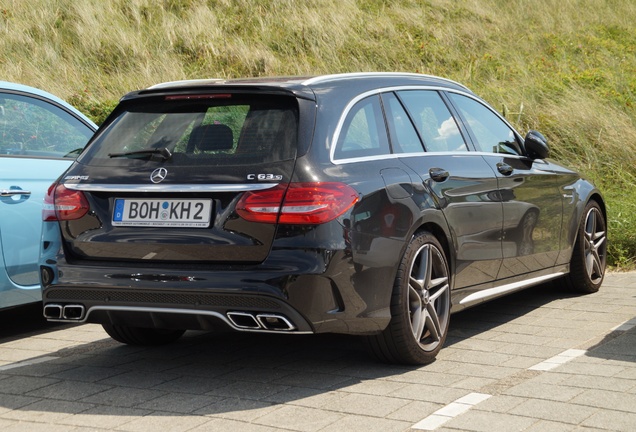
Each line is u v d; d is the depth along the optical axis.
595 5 19.98
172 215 3.95
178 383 4.16
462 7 18.70
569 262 6.09
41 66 14.12
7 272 5.35
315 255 3.73
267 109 4.07
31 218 5.49
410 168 4.42
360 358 4.59
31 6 16.17
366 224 3.95
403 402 3.72
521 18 18.67
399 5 18.34
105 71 14.45
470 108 5.35
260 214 3.77
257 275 3.73
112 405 3.80
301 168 3.83
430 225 4.49
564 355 4.52
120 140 4.28
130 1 17.02
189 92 4.23
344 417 3.52
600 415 3.46
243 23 16.73
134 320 4.07
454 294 4.68
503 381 4.03
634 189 9.39
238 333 5.33
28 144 5.67
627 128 10.73
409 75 4.96
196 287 3.80
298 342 5.04
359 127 4.27
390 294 4.11
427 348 4.38
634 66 15.26
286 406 3.71
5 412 3.75
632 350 4.59
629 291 6.43
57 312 4.27
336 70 14.77
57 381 4.26
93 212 4.12
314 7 17.45
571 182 6.06
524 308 5.88
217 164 3.93
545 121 11.30
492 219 4.98
